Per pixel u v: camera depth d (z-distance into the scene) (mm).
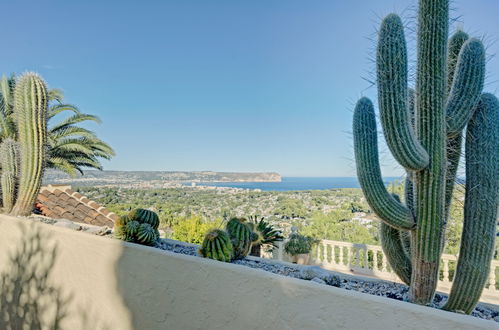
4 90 7496
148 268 2471
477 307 2375
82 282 2867
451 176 2160
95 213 6805
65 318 2957
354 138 2168
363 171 2059
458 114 2004
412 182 2197
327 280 2662
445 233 2135
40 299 3186
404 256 2422
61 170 9141
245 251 3426
